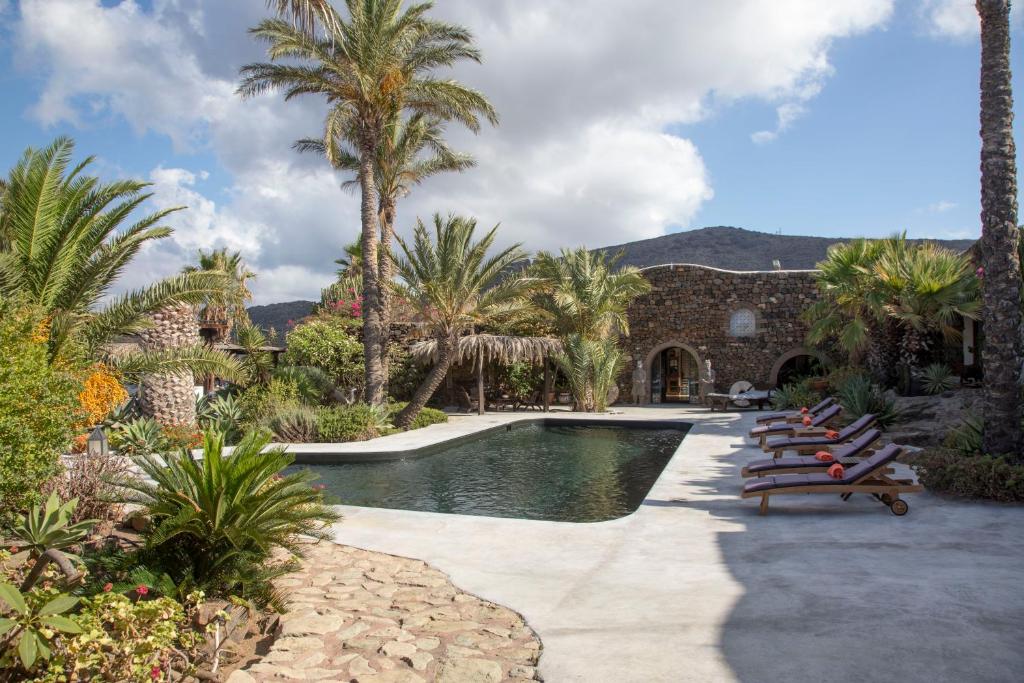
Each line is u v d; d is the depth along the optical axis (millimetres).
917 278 15523
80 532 3955
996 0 7184
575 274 21672
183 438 11969
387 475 10680
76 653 2807
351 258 32062
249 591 4203
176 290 9023
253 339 23531
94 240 7965
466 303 16031
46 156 7539
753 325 23625
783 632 3549
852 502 6828
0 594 2654
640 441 14812
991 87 7215
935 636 3414
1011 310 7188
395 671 3281
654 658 3307
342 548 5566
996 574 4375
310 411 14477
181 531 4043
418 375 22328
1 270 7070
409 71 16516
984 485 6562
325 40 15562
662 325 24609
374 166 16641
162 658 3115
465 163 20484
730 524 6066
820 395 18141
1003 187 7184
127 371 9219
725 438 12984
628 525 6129
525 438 15555
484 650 3516
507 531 6039
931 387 15523
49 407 5145
